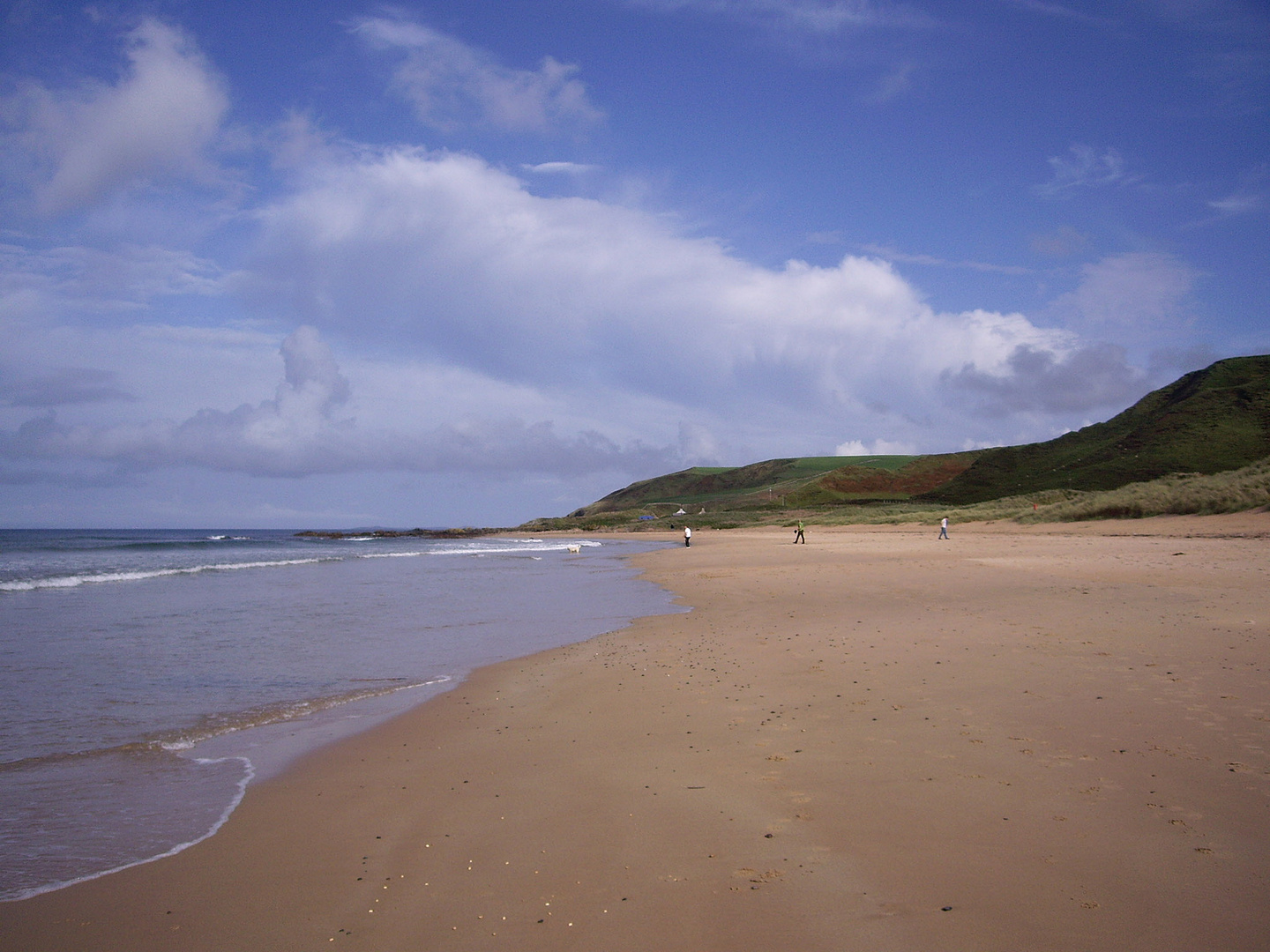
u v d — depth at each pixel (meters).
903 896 4.16
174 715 8.88
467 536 151.00
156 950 3.91
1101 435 117.94
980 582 19.83
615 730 7.83
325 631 15.48
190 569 35.91
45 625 16.31
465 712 8.91
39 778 6.66
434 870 4.74
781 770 6.29
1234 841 4.67
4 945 3.97
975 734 6.96
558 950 3.77
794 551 41.75
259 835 5.38
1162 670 9.06
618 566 37.41
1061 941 3.68
